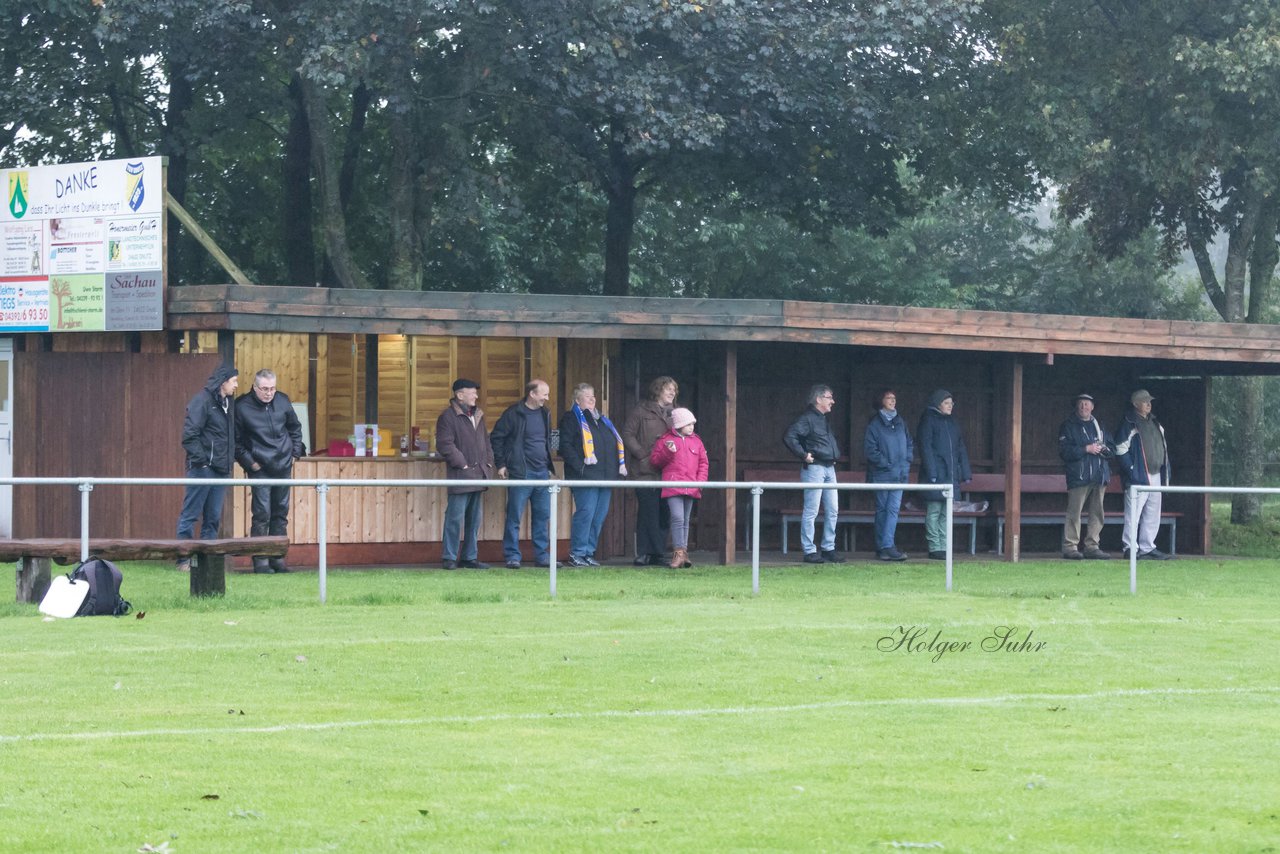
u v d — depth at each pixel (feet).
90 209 116.67
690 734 53.78
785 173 183.62
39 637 74.13
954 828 41.27
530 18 157.89
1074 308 301.43
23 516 123.65
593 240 228.43
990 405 149.89
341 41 152.25
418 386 141.28
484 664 67.92
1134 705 60.18
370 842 39.63
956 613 88.12
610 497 122.72
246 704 58.59
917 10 164.96
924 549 147.23
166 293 114.52
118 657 68.49
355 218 214.90
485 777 47.01
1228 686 65.05
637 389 136.26
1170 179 179.63
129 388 118.93
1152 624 84.79
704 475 120.16
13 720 55.31
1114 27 182.60
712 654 71.46
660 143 161.79
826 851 38.96
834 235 286.05
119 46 168.25
